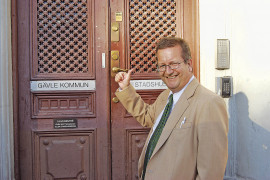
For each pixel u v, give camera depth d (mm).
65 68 2490
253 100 2346
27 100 2406
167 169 1295
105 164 2492
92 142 2488
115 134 2527
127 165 2549
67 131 2457
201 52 2494
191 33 2607
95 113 2484
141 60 2598
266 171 2227
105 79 2492
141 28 2592
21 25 2400
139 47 2588
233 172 2584
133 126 2551
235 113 2559
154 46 2611
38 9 2449
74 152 2477
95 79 2490
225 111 1300
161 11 2609
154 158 1370
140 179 1641
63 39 2498
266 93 2232
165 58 1390
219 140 1227
